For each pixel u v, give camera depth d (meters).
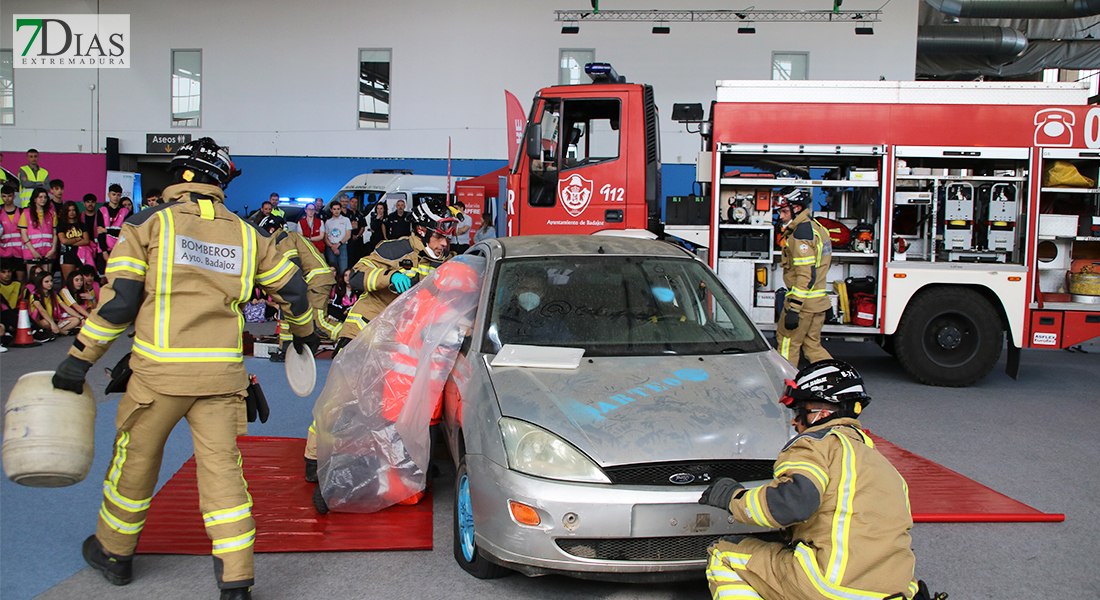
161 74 21.20
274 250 3.32
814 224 7.10
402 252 4.91
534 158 7.94
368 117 20.89
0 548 3.73
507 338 4.00
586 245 4.75
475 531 3.31
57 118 21.45
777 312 8.07
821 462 2.36
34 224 10.40
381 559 3.71
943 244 8.05
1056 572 3.66
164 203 3.14
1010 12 17.31
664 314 4.24
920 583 2.41
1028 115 7.75
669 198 8.30
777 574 2.47
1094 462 5.42
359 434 4.16
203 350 3.06
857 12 19.34
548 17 20.25
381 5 20.55
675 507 3.02
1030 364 9.70
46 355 9.01
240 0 20.86
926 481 4.92
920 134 7.83
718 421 3.29
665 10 20.00
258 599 3.27
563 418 3.25
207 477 3.06
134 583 3.39
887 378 8.57
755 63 19.89
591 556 3.05
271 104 21.00
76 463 3.07
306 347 3.71
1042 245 8.13
